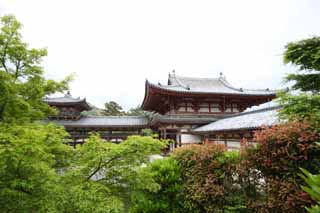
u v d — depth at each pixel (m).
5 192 3.70
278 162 4.64
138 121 30.58
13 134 4.41
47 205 3.74
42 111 8.16
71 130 28.45
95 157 4.22
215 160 6.27
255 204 5.17
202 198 6.06
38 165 3.80
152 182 5.17
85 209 3.78
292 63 6.83
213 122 24.34
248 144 5.50
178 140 24.41
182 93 24.56
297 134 4.49
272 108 14.80
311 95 6.30
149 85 24.14
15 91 6.82
